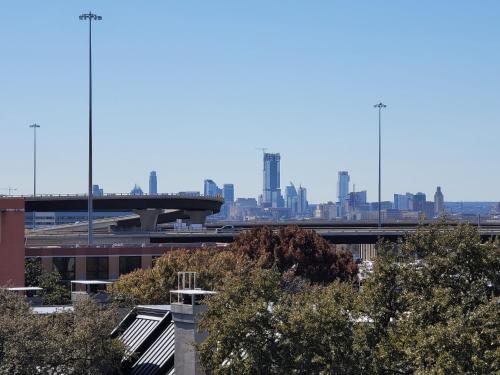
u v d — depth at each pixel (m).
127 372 81.56
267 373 63.38
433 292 61.59
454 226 73.69
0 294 87.31
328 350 61.75
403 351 58.38
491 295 61.50
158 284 136.25
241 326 64.25
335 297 65.75
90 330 78.00
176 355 75.94
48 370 79.50
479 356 55.69
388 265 64.31
